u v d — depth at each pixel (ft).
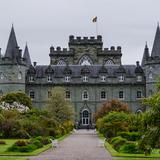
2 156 123.24
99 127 258.78
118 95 437.17
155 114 81.76
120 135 193.57
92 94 437.17
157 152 134.51
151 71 422.00
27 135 220.43
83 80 437.99
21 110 288.10
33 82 433.48
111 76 438.81
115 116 226.17
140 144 84.74
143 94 435.53
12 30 424.87
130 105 435.12
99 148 159.33
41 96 433.48
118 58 469.16
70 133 316.81
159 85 86.58
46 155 129.39
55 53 467.52
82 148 159.63
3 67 415.03
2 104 298.97
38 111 273.33
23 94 341.21
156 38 425.28
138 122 85.40
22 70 420.77
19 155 127.13
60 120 332.39
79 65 449.06
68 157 122.42
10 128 219.82
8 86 413.18
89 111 434.30
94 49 468.75
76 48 469.16
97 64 464.65
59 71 442.91
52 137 227.40
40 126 232.32
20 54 423.23
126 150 134.92
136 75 438.40
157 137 82.58
